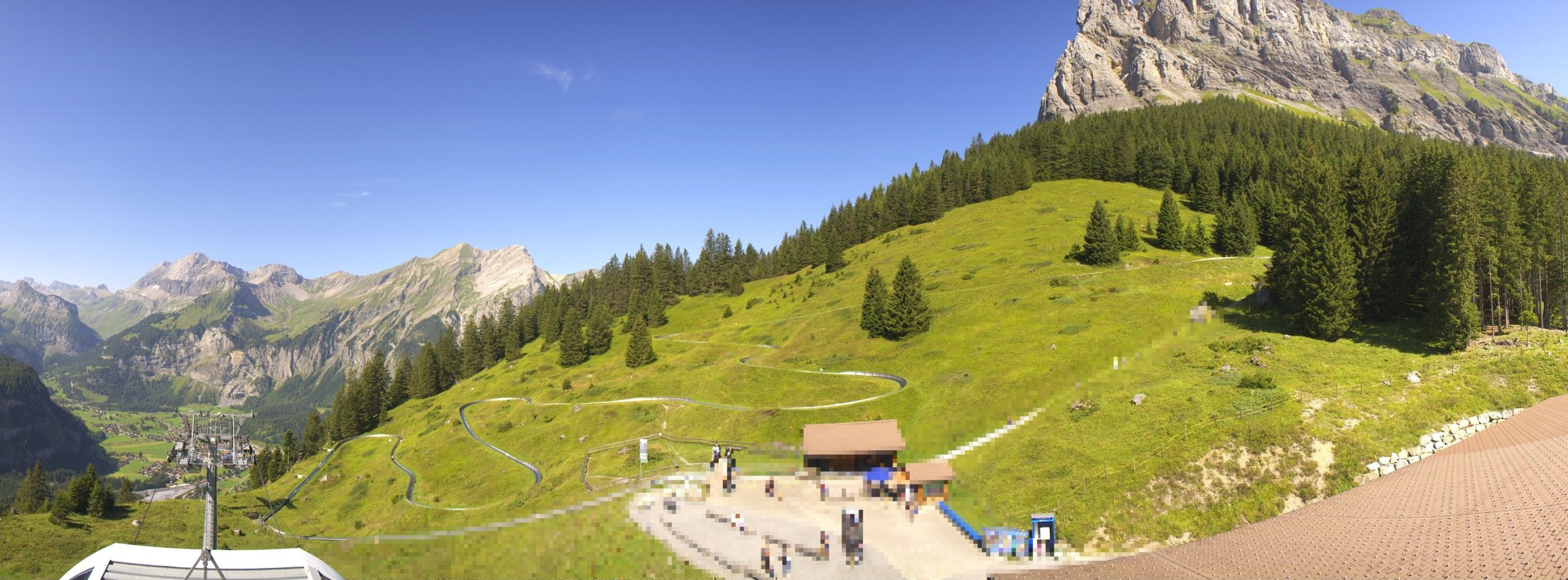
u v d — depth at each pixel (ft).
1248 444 167.43
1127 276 360.69
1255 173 552.41
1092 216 407.03
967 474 173.78
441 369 598.75
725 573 132.36
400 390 578.66
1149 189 648.79
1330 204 246.27
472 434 365.20
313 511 328.29
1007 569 129.80
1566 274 231.30
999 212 606.55
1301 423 171.73
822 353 354.95
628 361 424.46
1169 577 117.29
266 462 466.70
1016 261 446.19
